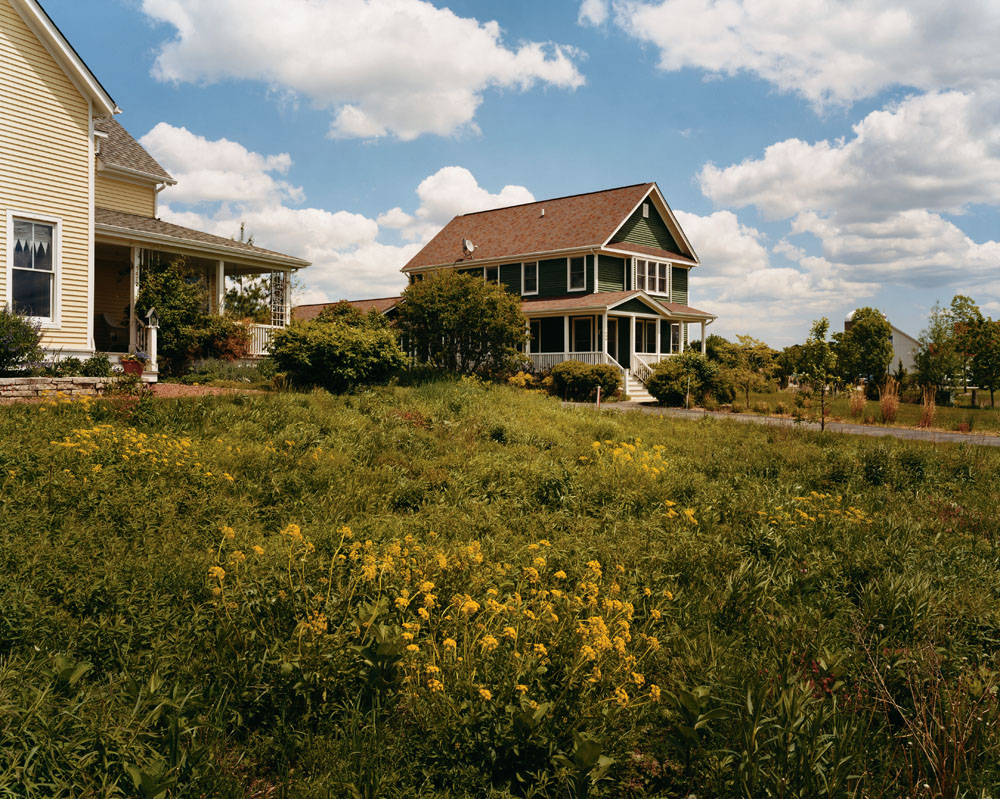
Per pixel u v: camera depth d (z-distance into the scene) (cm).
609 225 3278
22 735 272
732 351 3891
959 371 3262
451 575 459
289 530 446
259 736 334
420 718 335
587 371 2731
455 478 852
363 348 1622
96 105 1515
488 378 2516
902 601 511
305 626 364
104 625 374
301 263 2297
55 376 1330
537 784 304
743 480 988
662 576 555
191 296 1908
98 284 2073
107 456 707
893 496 960
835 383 1781
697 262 3741
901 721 390
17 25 1365
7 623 354
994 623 503
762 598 523
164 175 2227
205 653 378
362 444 997
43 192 1413
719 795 319
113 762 275
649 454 1091
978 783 316
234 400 1174
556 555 580
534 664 356
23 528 491
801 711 334
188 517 589
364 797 292
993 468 1190
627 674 364
